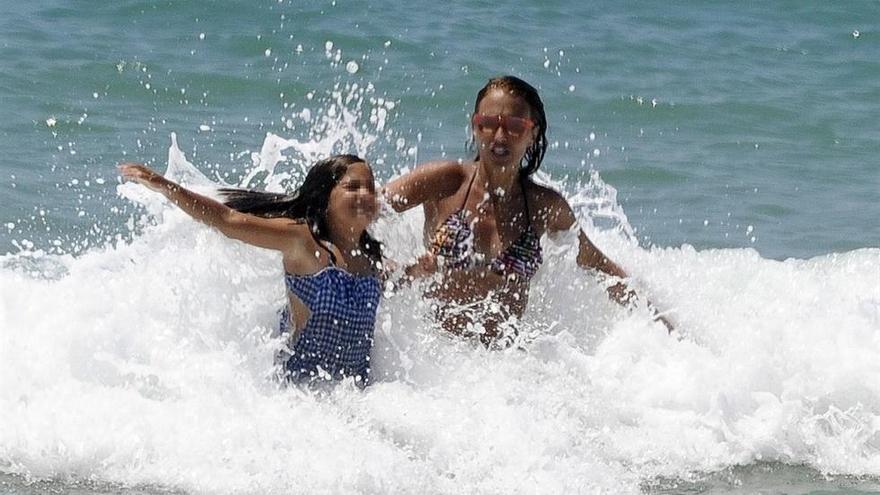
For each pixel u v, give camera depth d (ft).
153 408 47.03
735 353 53.16
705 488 45.70
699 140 101.86
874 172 96.22
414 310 53.36
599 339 55.77
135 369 49.01
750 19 141.28
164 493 42.63
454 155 88.48
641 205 85.15
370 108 99.91
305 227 49.67
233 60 109.50
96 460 44.09
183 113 97.14
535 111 53.21
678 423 49.75
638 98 109.09
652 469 46.78
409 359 52.13
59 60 105.09
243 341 50.93
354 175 49.75
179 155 59.21
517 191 54.08
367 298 50.60
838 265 71.05
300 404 48.49
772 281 66.18
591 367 52.75
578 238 55.11
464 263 53.42
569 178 89.25
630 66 119.96
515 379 51.75
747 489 45.80
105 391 48.01
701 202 86.58
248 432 45.78
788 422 49.67
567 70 116.06
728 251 71.72
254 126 94.89
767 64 125.49
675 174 92.17
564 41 125.08
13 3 121.08
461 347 53.62
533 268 54.08
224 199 51.70
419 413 48.19
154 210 56.80
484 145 52.70
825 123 107.96
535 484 44.14
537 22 130.93
